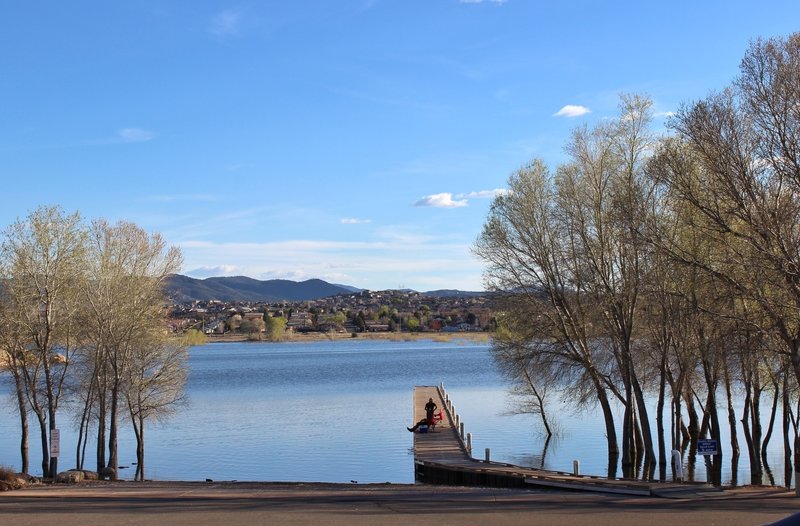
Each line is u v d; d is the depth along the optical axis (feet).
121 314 122.62
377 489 77.56
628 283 106.22
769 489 72.18
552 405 204.33
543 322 116.67
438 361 483.92
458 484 99.14
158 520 49.24
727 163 76.07
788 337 75.05
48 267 112.78
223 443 153.58
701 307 84.28
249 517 50.65
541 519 48.60
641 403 108.99
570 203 111.14
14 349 113.91
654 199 98.63
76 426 172.45
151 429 179.93
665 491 67.51
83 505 59.72
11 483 77.46
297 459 132.67
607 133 109.60
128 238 125.39
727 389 118.52
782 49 74.84
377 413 201.98
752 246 77.82
